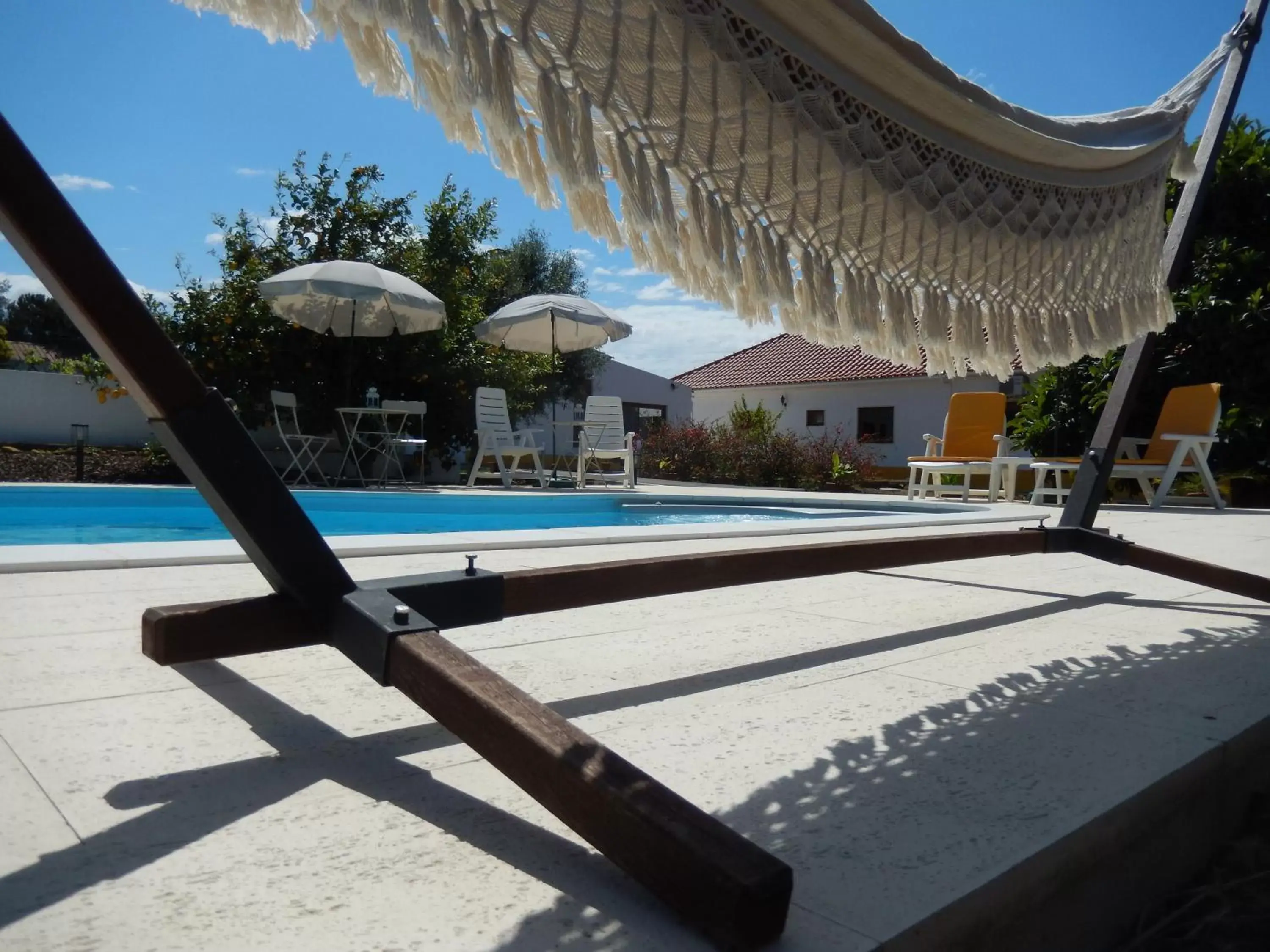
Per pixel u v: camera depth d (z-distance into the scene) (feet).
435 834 3.41
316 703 5.06
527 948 2.62
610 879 3.08
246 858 3.15
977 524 19.29
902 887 3.07
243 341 35.88
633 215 4.12
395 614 4.11
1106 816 3.78
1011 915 3.28
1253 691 5.84
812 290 5.09
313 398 37.60
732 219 4.59
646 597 6.13
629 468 37.37
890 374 66.80
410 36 3.34
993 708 5.37
